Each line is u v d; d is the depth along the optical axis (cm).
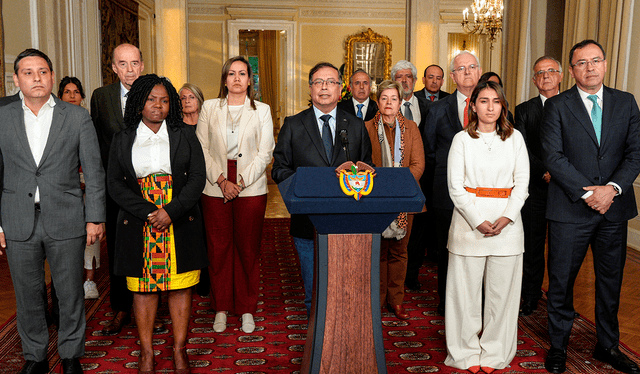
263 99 1569
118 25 962
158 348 306
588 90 280
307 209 197
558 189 286
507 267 277
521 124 364
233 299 348
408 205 203
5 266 496
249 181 333
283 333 331
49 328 334
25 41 573
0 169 257
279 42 1547
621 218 276
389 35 1357
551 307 285
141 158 256
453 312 284
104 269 482
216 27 1331
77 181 268
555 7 656
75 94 394
